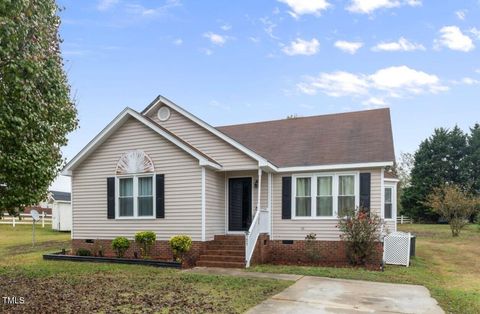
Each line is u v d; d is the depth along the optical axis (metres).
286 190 16.16
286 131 19.25
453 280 12.08
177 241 14.07
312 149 16.81
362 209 14.79
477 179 45.34
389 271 12.96
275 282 10.62
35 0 7.81
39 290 9.52
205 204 14.84
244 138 19.47
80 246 16.59
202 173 14.82
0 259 15.68
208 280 10.79
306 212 15.88
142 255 14.99
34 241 21.69
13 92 7.18
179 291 9.38
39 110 8.03
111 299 8.56
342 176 15.48
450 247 21.27
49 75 8.26
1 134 7.34
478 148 45.72
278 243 16.06
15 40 6.68
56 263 14.43
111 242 15.95
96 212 16.45
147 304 8.13
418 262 15.39
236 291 9.45
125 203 16.06
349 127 17.98
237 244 14.91
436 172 45.22
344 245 15.12
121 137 16.20
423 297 9.23
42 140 8.90
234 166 15.68
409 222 45.44
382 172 14.92
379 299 8.97
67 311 7.60
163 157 15.43
